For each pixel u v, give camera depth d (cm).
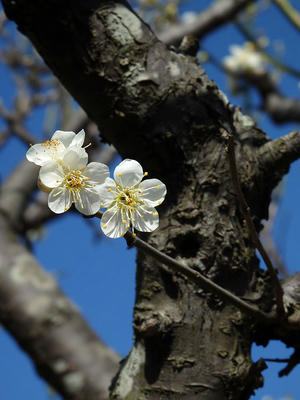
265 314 59
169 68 63
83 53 62
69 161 55
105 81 62
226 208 61
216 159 62
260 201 63
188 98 63
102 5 63
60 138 56
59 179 55
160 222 62
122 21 63
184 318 60
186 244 61
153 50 63
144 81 62
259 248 58
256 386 61
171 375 60
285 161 63
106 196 56
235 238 61
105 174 56
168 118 62
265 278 62
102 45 62
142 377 60
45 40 63
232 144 55
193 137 62
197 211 61
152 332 60
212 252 61
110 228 56
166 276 61
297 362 62
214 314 60
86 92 63
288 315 60
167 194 62
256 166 63
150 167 63
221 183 62
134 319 61
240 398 60
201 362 60
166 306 60
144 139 62
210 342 60
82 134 56
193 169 62
